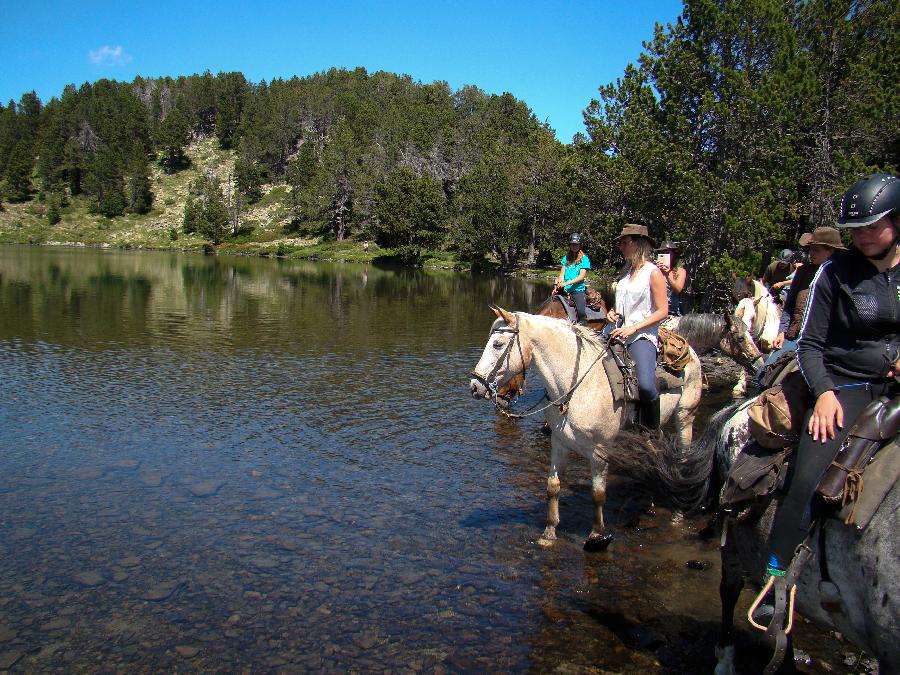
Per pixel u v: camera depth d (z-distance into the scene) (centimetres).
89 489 644
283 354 1441
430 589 479
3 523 562
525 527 596
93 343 1496
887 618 282
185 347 1491
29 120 16888
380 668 386
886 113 1905
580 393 520
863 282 303
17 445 770
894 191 286
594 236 2988
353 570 502
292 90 17975
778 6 2048
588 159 2800
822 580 311
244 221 12338
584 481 724
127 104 18150
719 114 2039
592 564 530
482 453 805
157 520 579
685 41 2209
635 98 2403
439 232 7856
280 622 429
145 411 938
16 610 433
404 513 615
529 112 12788
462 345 1617
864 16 2011
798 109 1939
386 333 1806
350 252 8581
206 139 18075
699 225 2123
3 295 2473
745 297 1032
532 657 404
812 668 412
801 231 2056
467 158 9275
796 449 332
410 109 14125
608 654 412
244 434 845
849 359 312
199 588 467
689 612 467
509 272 5975
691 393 644
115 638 406
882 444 302
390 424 918
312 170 12050
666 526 614
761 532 342
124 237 12388
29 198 14350
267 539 548
